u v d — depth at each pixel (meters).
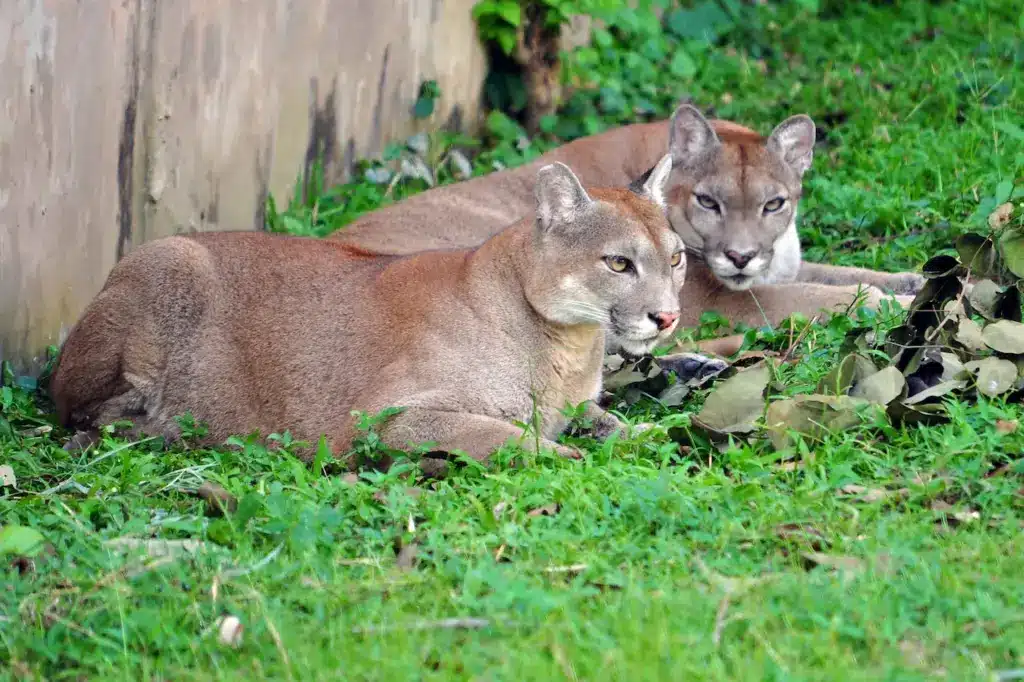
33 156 12.05
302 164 16.06
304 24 15.70
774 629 7.16
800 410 9.94
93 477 10.12
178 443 11.50
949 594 7.38
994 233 11.94
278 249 11.81
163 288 11.58
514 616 7.36
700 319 14.46
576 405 11.29
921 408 9.96
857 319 12.95
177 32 13.68
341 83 16.55
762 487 9.20
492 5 18.66
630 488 8.89
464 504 9.23
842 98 19.70
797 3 22.52
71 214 12.57
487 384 10.82
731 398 10.19
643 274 10.75
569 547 8.20
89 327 11.58
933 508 8.77
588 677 6.72
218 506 9.41
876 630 7.05
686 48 21.36
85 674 7.34
